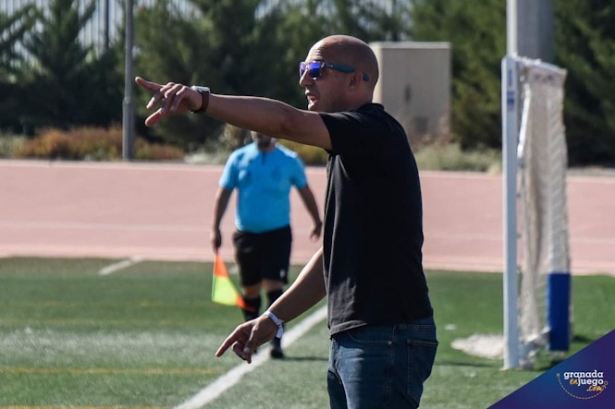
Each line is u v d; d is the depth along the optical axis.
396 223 8.52
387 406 8.51
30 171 51.44
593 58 68.25
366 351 8.52
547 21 21.45
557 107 20.89
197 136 73.50
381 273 8.52
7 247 36.22
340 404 8.98
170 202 45.84
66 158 65.88
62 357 18.97
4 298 25.75
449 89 65.31
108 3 83.31
